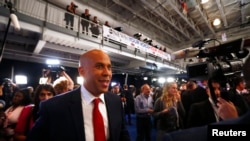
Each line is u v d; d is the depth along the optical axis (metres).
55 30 5.03
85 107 1.10
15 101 2.17
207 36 12.04
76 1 8.20
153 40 12.02
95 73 1.06
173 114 2.61
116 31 6.50
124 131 1.21
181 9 7.91
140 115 3.71
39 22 4.67
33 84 7.29
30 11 5.26
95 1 8.90
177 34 12.05
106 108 1.17
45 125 1.03
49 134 1.01
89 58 1.09
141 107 3.73
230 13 9.24
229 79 1.06
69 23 5.83
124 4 7.68
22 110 1.91
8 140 1.88
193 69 1.05
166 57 9.27
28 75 7.28
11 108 2.22
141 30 11.37
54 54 7.41
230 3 8.00
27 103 2.17
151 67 9.99
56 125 1.01
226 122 0.41
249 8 8.47
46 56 6.90
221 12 7.92
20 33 5.39
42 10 5.52
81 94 1.15
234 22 10.21
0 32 5.14
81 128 1.03
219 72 1.00
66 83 2.11
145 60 8.60
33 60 7.00
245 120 0.38
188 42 13.20
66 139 0.99
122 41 6.65
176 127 2.58
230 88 1.10
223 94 1.00
